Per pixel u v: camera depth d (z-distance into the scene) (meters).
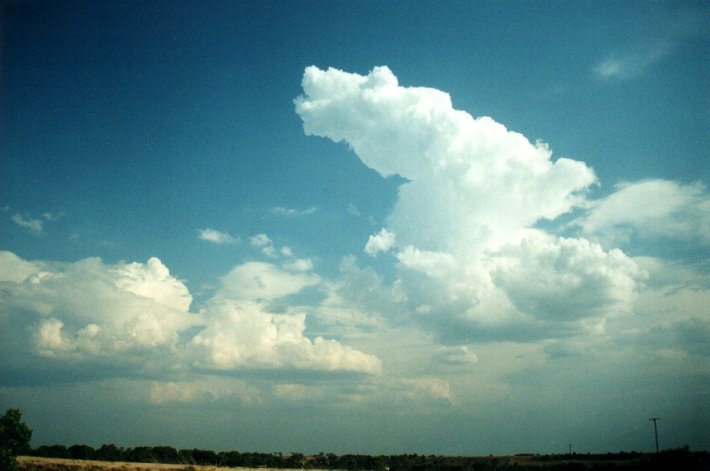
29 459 71.62
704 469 62.34
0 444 50.16
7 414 51.41
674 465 65.25
